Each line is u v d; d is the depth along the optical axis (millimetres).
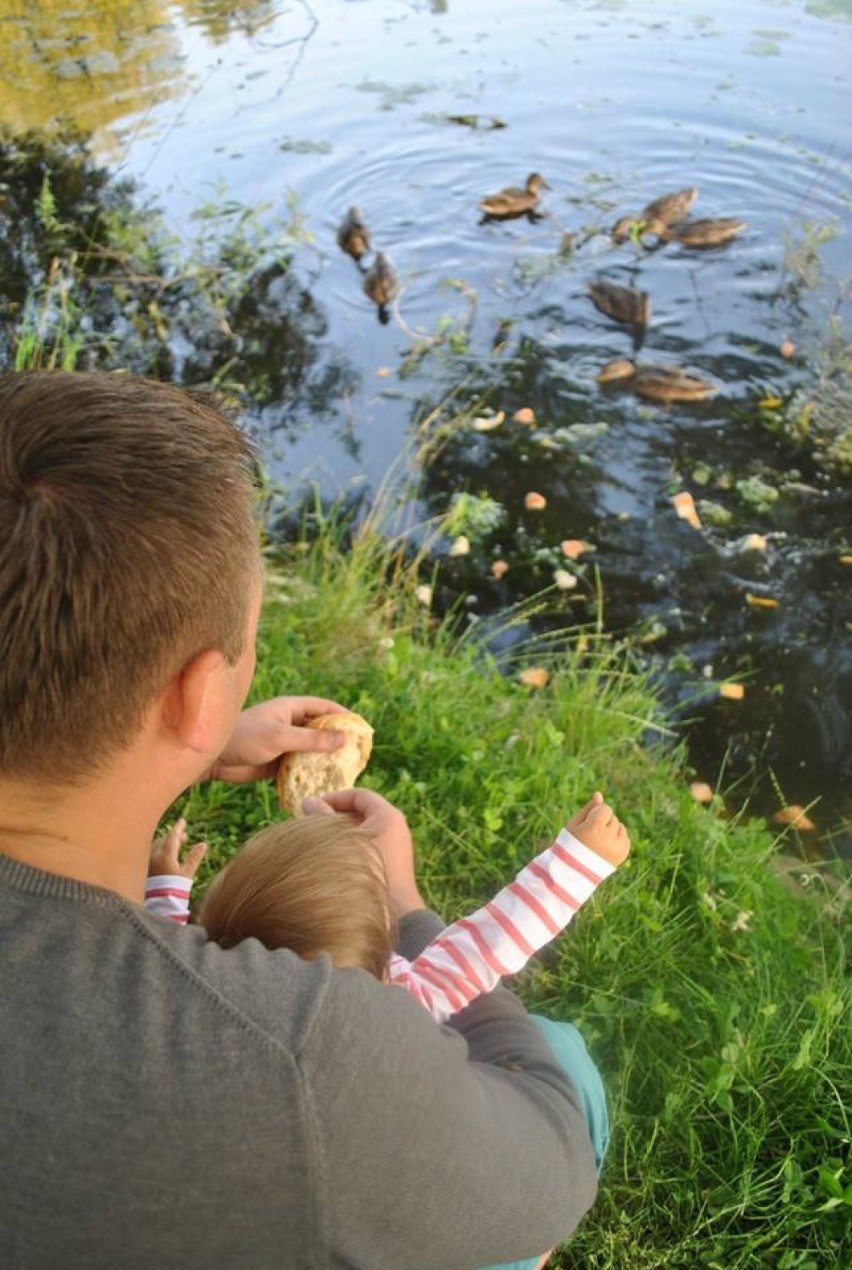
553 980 2799
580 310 6871
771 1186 2395
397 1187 1029
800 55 9578
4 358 6059
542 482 5551
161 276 6910
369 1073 998
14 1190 947
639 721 4156
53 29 9672
